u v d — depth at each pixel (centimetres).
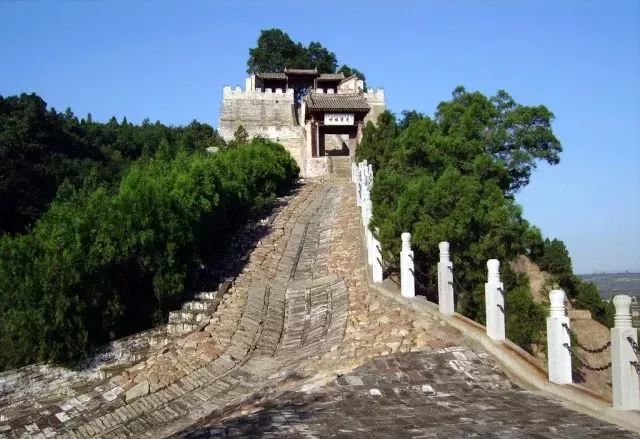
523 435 825
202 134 7456
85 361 1673
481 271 1997
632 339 885
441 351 1234
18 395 1524
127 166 5566
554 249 2939
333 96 5675
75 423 1230
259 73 8506
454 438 819
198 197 2481
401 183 2350
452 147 2684
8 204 3834
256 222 3116
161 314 2022
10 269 1714
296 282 2217
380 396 1034
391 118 4397
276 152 4300
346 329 1537
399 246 1939
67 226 1831
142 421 1241
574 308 2938
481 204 2023
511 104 3381
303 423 899
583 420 890
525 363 1138
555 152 3325
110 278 1892
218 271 2388
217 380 1436
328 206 3469
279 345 1691
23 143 4503
